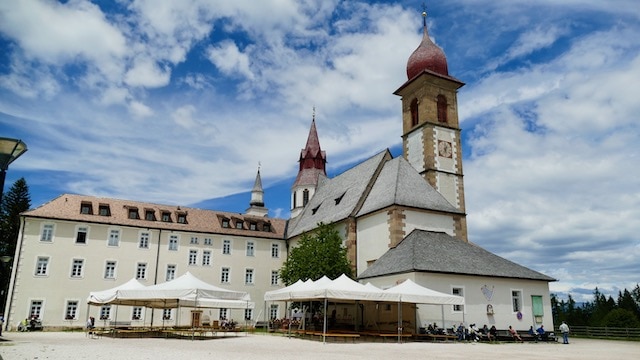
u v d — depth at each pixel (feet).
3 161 47.09
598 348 92.94
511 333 108.37
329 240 136.46
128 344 77.77
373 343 88.53
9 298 144.05
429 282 104.37
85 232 158.92
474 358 61.77
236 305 120.06
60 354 57.62
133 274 162.91
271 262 188.96
